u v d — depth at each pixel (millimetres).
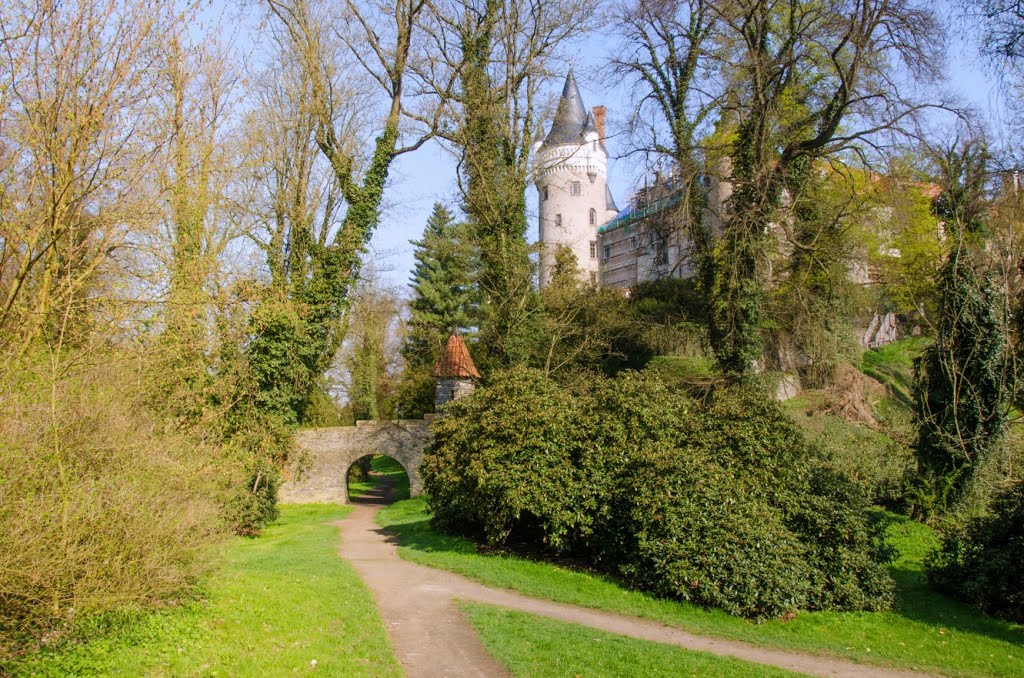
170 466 9148
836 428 22438
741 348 23250
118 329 10039
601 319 32438
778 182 23344
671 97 26250
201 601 9414
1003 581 12164
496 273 26312
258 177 22094
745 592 11539
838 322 28891
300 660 7727
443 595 12398
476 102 25094
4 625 6805
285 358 25422
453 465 17672
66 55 8188
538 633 9867
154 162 9766
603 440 15297
